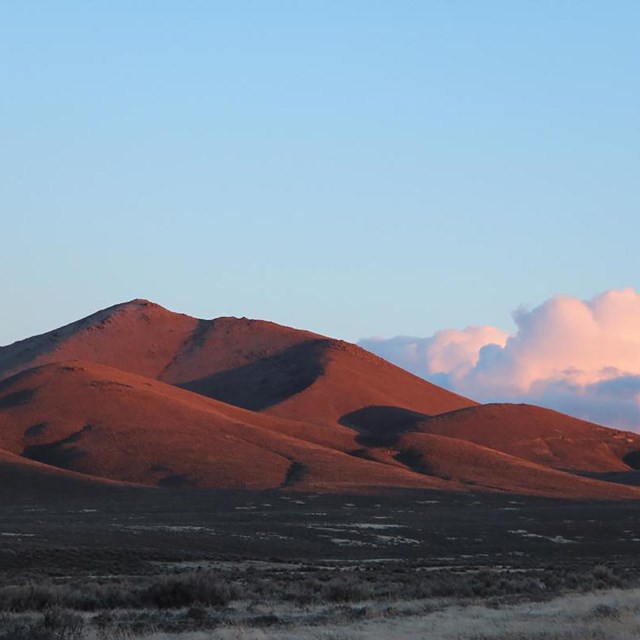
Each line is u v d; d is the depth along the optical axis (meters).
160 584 87.69
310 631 68.75
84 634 63.31
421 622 74.44
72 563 160.00
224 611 82.56
